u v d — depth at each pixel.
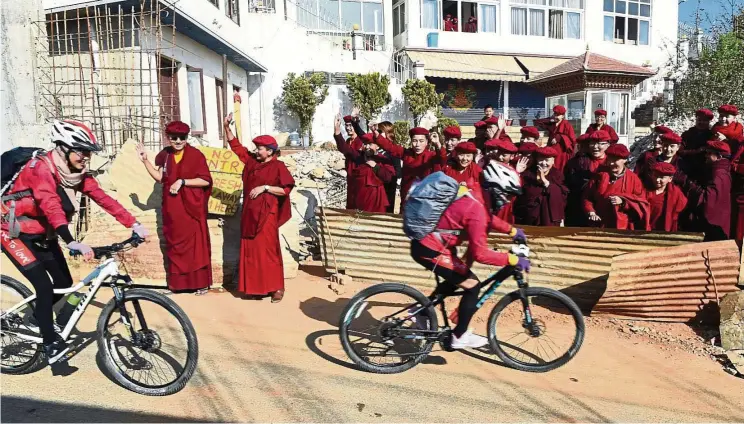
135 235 4.06
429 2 21.77
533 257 5.91
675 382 4.30
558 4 23.39
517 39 22.86
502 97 22.70
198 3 13.17
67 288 4.02
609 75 14.27
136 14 9.25
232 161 6.78
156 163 6.09
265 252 5.96
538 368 4.43
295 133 18.41
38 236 3.98
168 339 4.07
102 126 8.54
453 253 4.20
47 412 3.61
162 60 11.56
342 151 7.62
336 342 4.95
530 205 6.16
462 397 4.00
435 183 4.05
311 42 19.14
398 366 4.36
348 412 3.74
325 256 6.95
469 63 21.62
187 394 3.92
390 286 4.34
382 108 19.05
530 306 4.48
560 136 8.68
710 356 4.75
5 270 5.58
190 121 13.46
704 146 6.61
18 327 4.03
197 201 6.05
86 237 6.36
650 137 15.24
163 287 6.36
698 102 15.84
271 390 4.03
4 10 7.08
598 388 4.19
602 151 6.61
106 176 6.73
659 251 5.33
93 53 9.49
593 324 5.46
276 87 18.98
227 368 4.36
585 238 5.69
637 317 5.46
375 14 21.00
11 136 7.04
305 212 8.88
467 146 5.87
